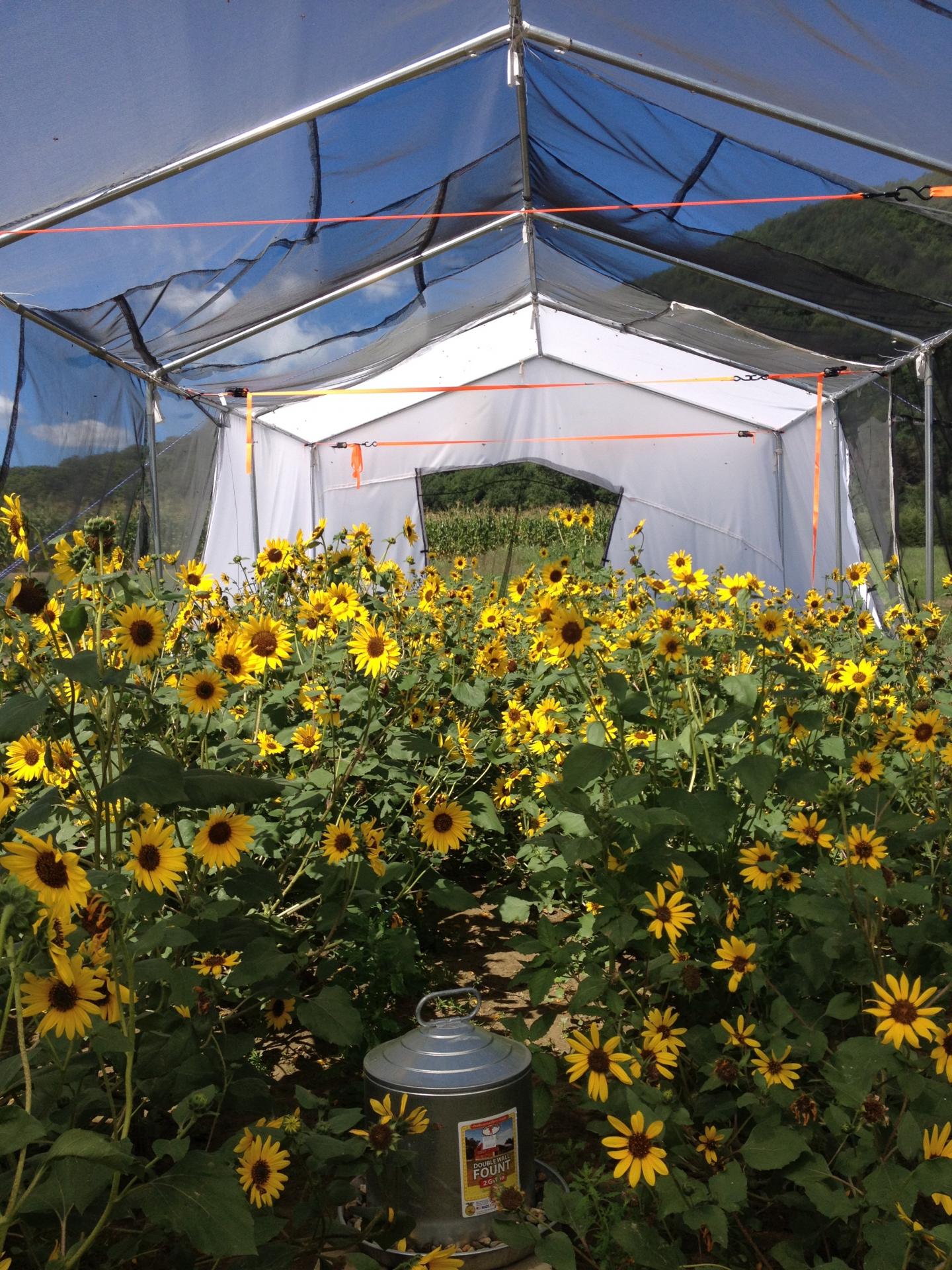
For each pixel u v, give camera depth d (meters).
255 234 6.71
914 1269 1.51
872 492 10.18
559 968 2.12
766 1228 1.86
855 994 2.13
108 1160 1.12
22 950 1.21
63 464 7.43
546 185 7.50
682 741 2.59
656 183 6.94
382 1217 1.72
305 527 13.52
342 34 4.78
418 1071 1.85
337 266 7.80
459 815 2.59
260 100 5.08
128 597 1.95
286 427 12.98
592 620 2.96
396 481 13.53
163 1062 1.67
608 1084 1.76
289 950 2.54
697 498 13.16
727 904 2.33
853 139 5.46
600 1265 1.68
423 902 3.40
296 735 2.97
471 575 6.34
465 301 10.23
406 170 6.59
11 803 1.81
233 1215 1.28
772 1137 1.64
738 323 9.53
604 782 2.55
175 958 1.93
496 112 6.34
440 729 3.66
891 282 7.36
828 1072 1.71
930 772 2.65
